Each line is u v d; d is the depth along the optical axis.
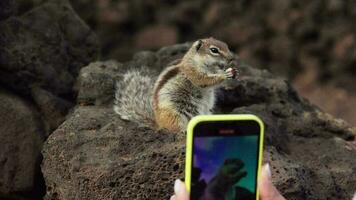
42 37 1.63
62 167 1.42
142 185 1.37
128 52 2.98
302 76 2.97
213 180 1.16
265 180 1.18
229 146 1.16
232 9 3.04
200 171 1.16
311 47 2.97
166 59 1.68
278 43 2.98
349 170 1.49
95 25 3.00
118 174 1.37
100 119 1.49
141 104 1.52
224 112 1.62
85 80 1.58
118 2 3.02
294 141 1.56
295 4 3.00
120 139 1.43
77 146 1.43
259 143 1.17
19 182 1.53
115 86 1.58
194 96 1.52
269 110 1.60
